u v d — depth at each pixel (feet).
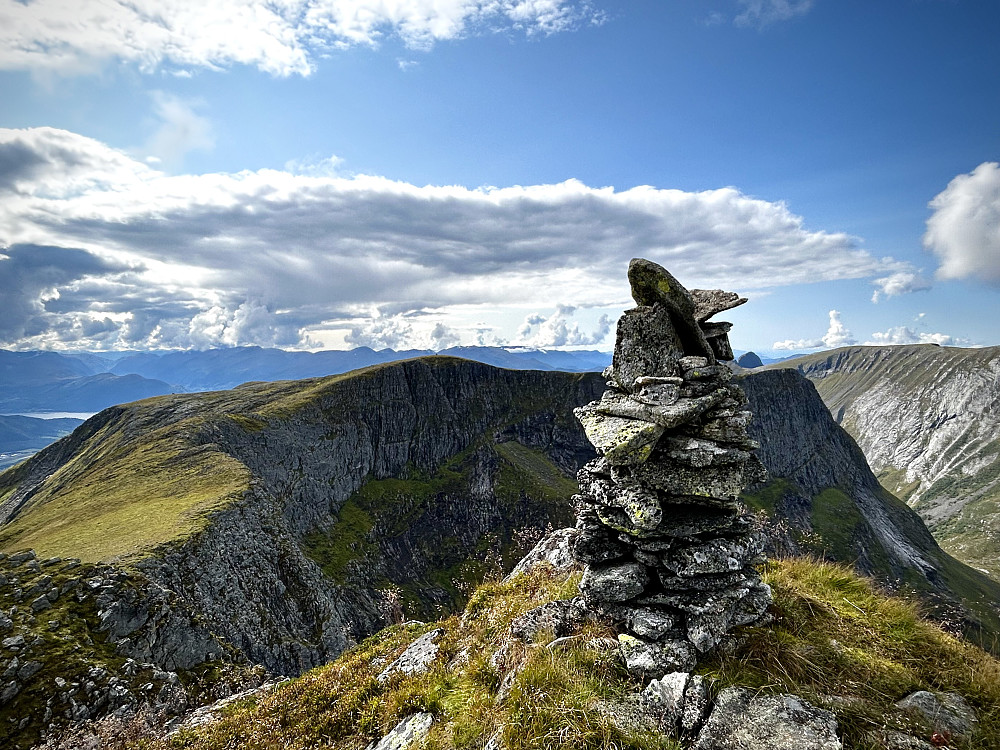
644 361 36.06
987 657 28.04
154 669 111.24
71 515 249.14
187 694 111.86
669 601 30.71
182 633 133.80
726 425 32.86
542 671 26.86
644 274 35.86
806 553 41.55
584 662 27.91
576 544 35.14
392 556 540.93
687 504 32.86
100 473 329.11
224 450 419.95
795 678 26.53
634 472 32.94
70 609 120.37
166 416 543.80
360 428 655.35
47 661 101.40
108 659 109.29
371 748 29.48
